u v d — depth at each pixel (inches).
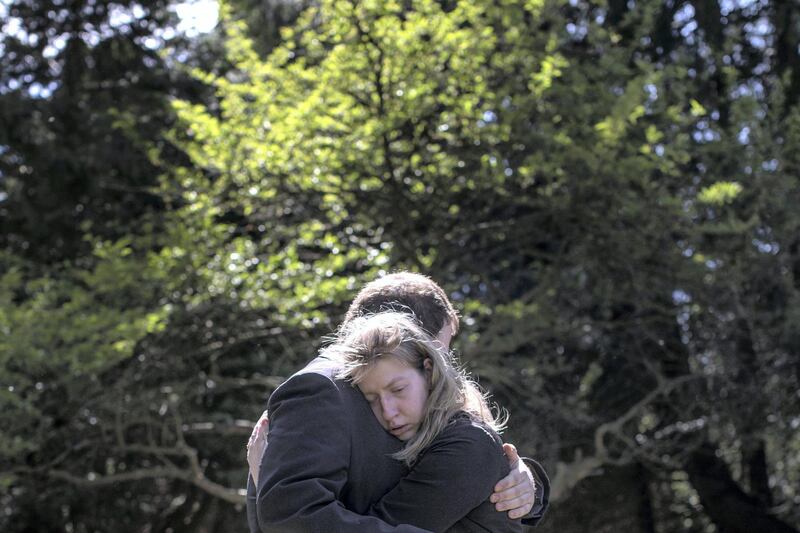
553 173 380.5
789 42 498.9
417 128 380.2
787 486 580.7
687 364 460.4
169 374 408.8
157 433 470.9
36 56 494.6
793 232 414.3
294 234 409.4
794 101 498.3
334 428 91.7
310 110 365.4
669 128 412.2
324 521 86.5
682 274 405.4
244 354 475.8
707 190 367.6
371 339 95.7
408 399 95.2
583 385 437.4
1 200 489.1
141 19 492.7
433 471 93.6
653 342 469.4
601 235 400.2
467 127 380.8
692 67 482.9
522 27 389.7
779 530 504.7
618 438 473.4
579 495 556.7
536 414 443.2
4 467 415.2
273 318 386.0
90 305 396.5
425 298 105.8
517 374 440.8
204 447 514.9
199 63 507.8
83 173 471.2
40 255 494.3
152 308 401.1
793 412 461.1
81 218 490.3
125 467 513.3
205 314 397.7
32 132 471.5
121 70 490.3
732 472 605.9
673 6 492.1
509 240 425.7
